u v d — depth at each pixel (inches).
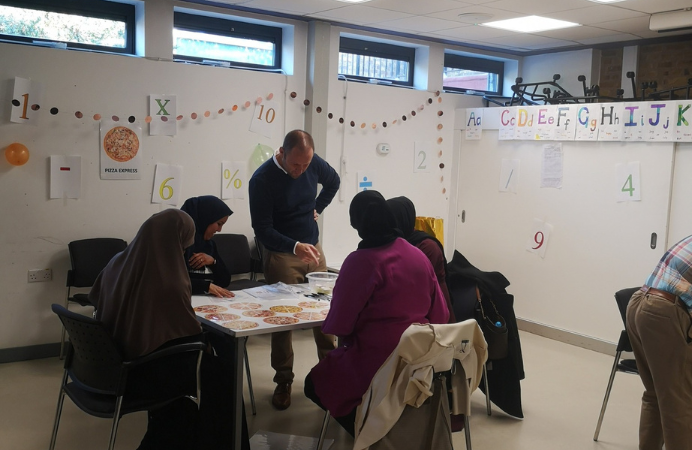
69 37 176.9
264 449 124.4
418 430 98.5
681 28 186.4
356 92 222.8
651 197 183.9
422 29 219.8
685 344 106.5
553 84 230.2
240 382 107.8
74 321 100.3
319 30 209.5
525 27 211.3
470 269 141.0
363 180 228.5
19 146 163.6
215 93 194.7
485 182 230.2
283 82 208.4
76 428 133.0
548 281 211.2
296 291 135.2
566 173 204.1
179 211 105.8
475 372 103.5
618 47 239.5
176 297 103.4
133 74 180.1
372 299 103.7
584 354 195.2
